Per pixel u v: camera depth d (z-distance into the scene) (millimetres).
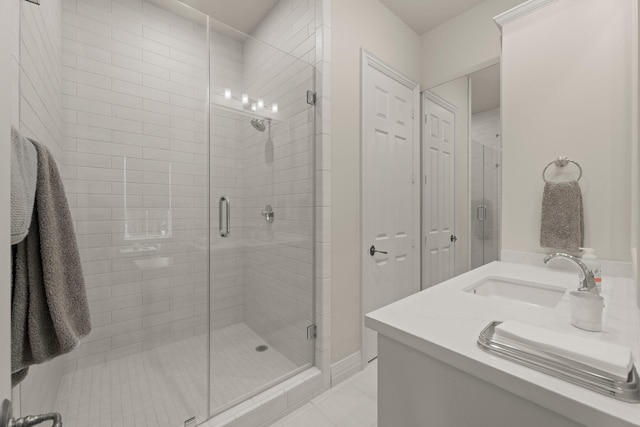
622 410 459
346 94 1876
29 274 661
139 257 2100
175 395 1644
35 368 1142
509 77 1651
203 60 2295
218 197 2271
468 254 2160
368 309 2010
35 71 1177
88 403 1599
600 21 1353
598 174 1363
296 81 1888
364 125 1977
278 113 2008
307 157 1842
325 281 1754
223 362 1922
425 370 732
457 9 2158
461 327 773
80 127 1882
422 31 2430
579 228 1386
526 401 564
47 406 1361
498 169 1991
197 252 2285
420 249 2475
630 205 1272
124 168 2049
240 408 1458
